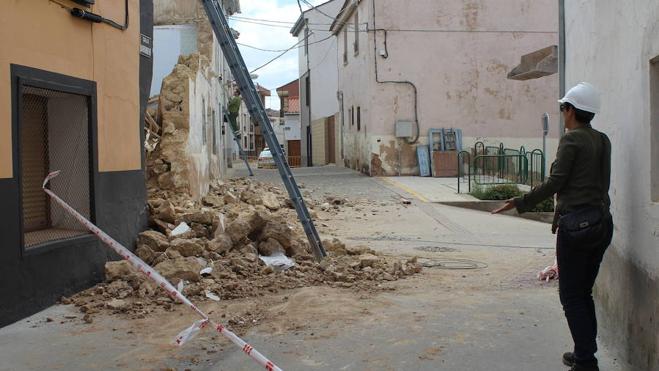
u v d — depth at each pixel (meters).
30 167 6.82
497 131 23.81
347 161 29.27
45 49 6.34
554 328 5.79
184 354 5.10
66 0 6.65
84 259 6.94
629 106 4.66
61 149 7.07
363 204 16.30
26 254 6.02
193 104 12.81
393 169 23.56
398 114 23.47
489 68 23.70
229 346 5.30
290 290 7.17
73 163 7.12
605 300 5.40
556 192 4.50
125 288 6.89
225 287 6.97
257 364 4.89
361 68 25.06
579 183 4.41
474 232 12.51
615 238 5.07
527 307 6.52
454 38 23.50
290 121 52.62
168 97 12.10
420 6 23.33
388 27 23.27
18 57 5.94
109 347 5.26
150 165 11.55
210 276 7.36
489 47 23.64
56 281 6.46
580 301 4.46
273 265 8.00
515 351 5.19
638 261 4.41
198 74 13.83
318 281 7.56
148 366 4.85
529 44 23.73
